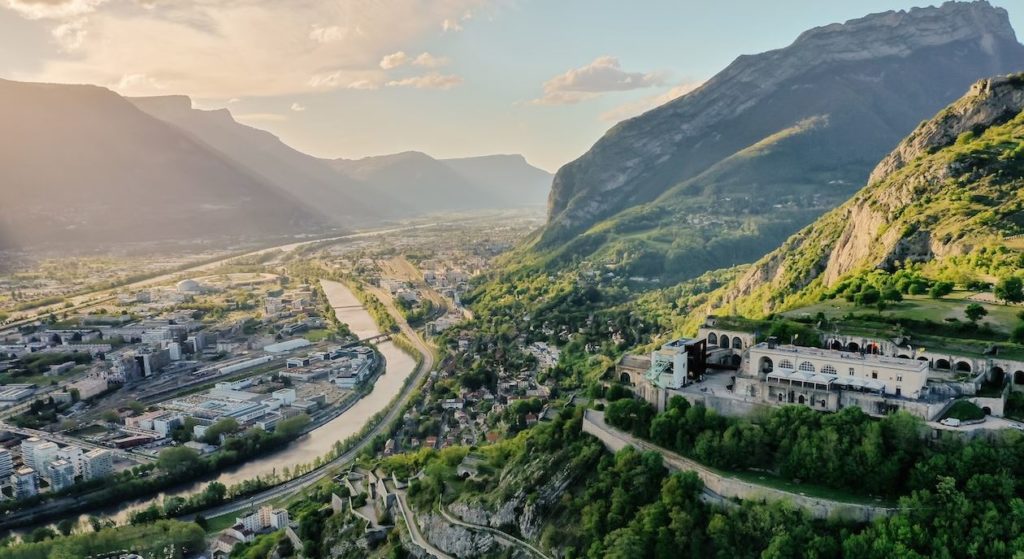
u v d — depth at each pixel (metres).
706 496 198.62
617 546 191.25
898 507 175.00
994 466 172.38
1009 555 156.62
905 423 185.50
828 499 181.38
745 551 181.12
